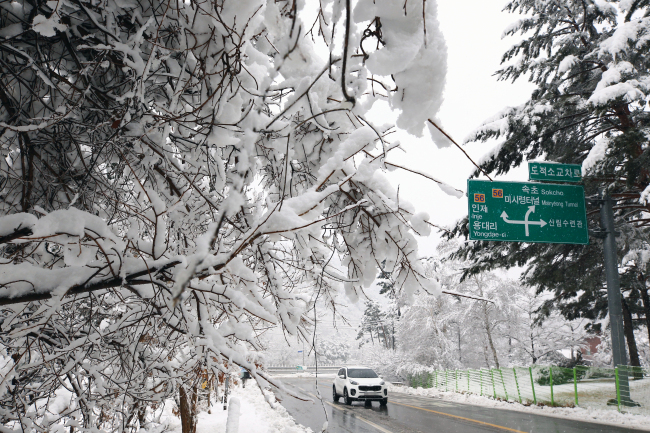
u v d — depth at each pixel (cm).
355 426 1085
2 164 305
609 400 1272
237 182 210
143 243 243
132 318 331
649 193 1196
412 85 142
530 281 1753
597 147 1189
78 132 312
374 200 296
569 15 1574
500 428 1019
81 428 356
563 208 1138
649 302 1892
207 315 270
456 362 2733
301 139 296
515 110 1614
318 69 240
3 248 299
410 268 312
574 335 2980
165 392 388
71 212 215
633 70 1307
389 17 139
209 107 233
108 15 254
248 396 1819
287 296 310
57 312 294
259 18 203
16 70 287
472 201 1112
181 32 223
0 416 323
